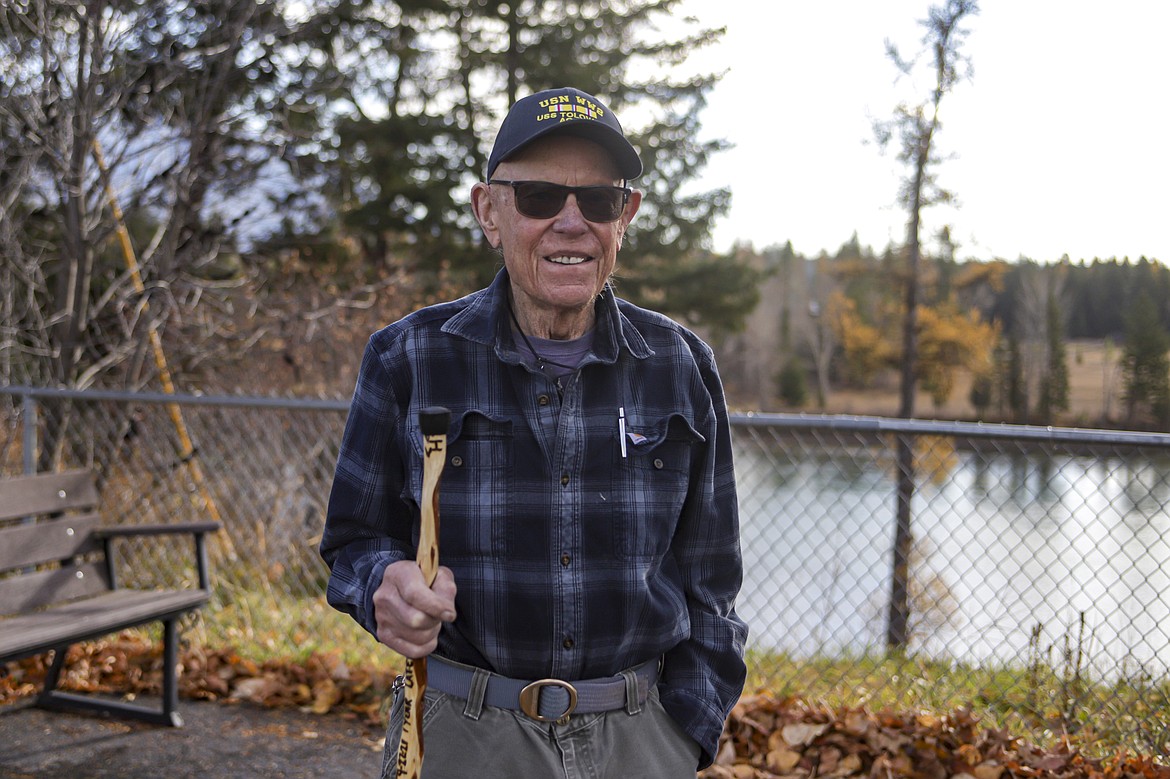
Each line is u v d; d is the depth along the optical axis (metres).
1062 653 3.51
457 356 1.61
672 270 16.25
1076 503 9.74
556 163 1.54
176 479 5.72
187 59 6.71
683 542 1.75
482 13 13.84
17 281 7.11
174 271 7.22
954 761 3.22
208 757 3.40
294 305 8.18
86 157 6.09
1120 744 3.32
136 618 3.45
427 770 1.57
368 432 1.63
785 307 44.34
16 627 3.23
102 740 3.52
